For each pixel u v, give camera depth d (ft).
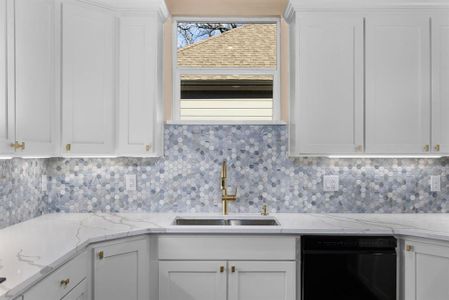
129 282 7.48
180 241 7.84
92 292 6.88
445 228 7.79
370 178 9.82
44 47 7.38
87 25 8.23
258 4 9.86
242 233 7.81
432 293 7.43
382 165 9.84
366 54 8.77
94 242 6.90
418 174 9.83
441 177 9.82
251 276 7.86
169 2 9.75
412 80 8.77
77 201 9.73
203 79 10.46
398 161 9.83
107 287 7.09
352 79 8.77
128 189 9.78
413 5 8.74
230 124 9.84
